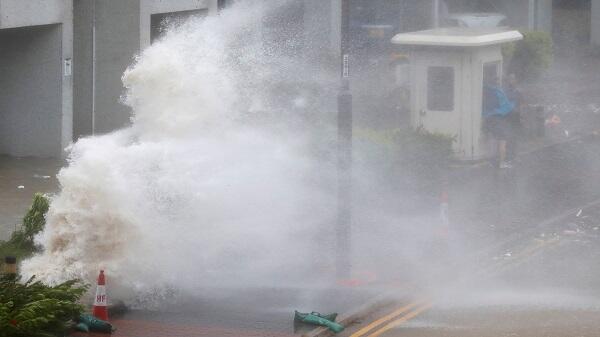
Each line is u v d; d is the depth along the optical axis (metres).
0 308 19.41
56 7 41.09
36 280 23.06
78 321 21.56
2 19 38.50
